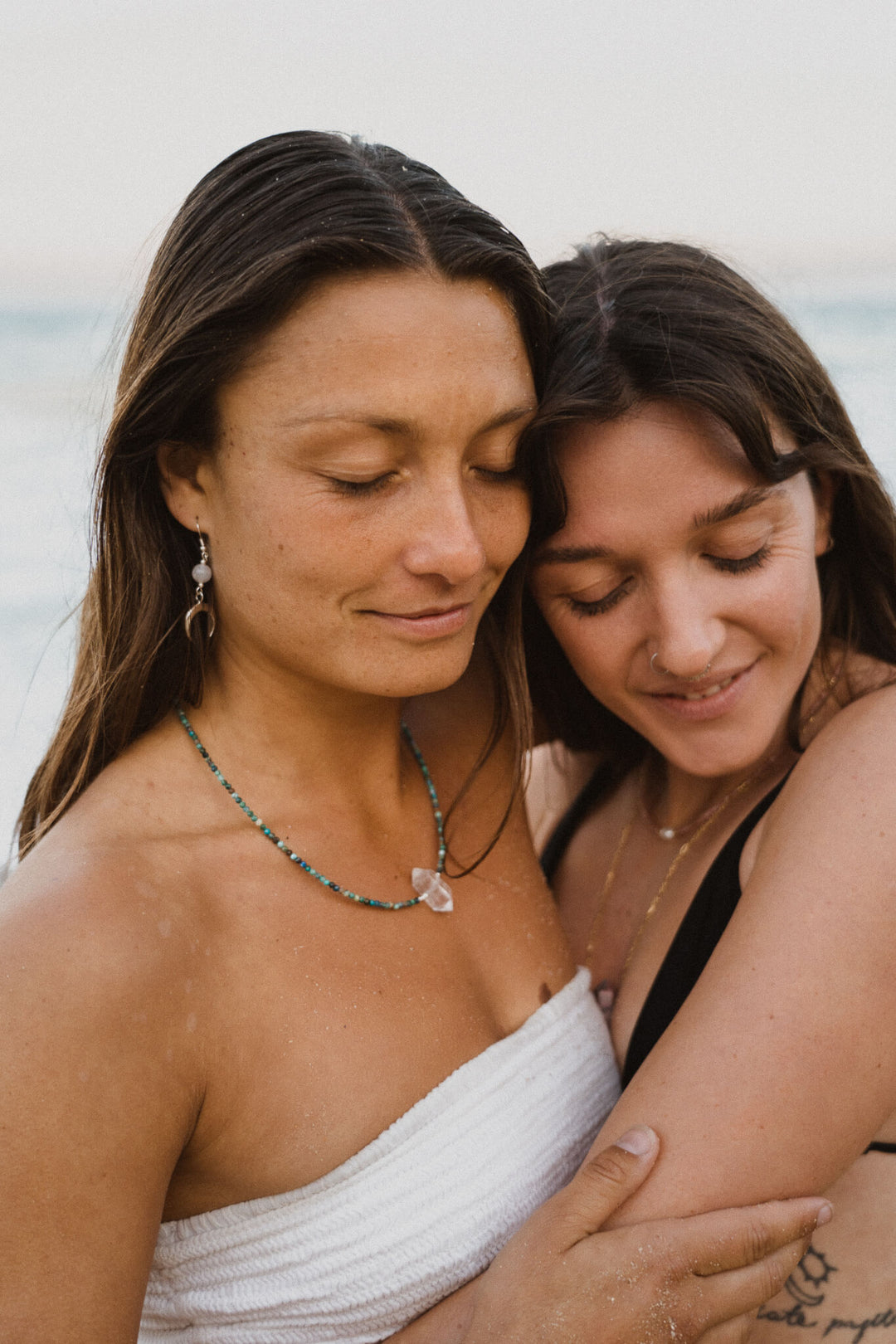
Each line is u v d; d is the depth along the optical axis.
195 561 1.61
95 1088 1.31
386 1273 1.52
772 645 1.77
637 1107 1.56
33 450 13.69
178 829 1.57
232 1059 1.47
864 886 1.57
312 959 1.58
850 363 14.33
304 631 1.49
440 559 1.41
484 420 1.45
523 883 1.96
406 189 1.45
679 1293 1.42
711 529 1.68
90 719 1.65
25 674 8.33
